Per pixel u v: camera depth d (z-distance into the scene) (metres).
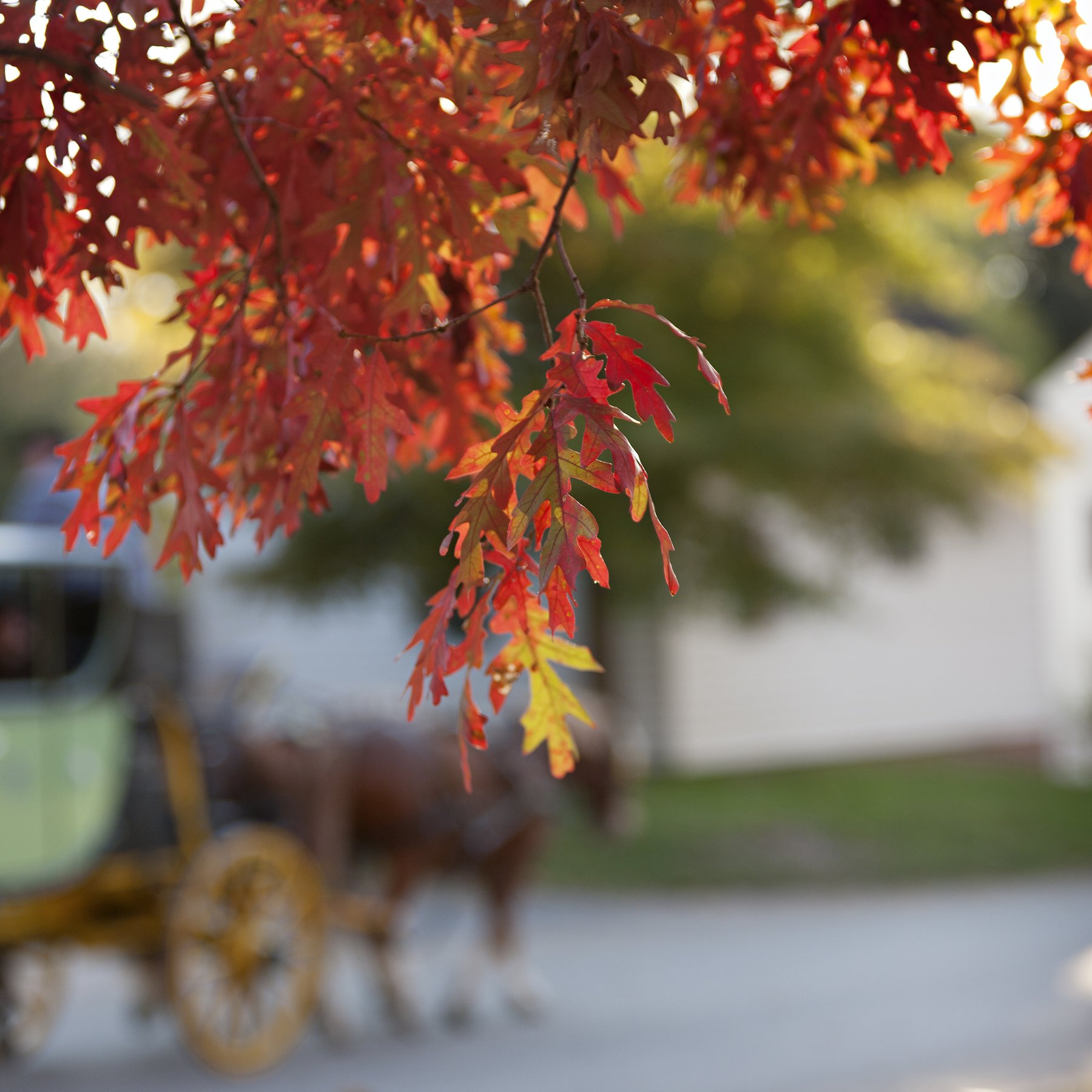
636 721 18.42
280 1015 6.80
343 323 1.62
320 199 1.59
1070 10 1.74
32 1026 7.04
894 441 12.87
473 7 1.39
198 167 1.52
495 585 1.36
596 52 1.33
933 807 16.33
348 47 1.52
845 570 15.88
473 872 8.16
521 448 1.26
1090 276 1.95
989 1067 6.96
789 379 12.84
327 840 7.39
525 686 8.80
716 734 18.69
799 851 14.03
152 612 6.67
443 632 1.29
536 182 1.77
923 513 14.00
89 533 1.59
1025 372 26.41
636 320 11.62
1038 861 14.15
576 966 9.77
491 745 8.20
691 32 1.89
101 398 1.59
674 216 11.66
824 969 9.63
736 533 13.62
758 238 12.05
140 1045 7.27
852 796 16.83
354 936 7.82
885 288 15.02
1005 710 21.59
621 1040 7.56
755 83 1.75
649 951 10.28
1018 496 14.93
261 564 14.77
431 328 1.53
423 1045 7.43
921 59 1.60
